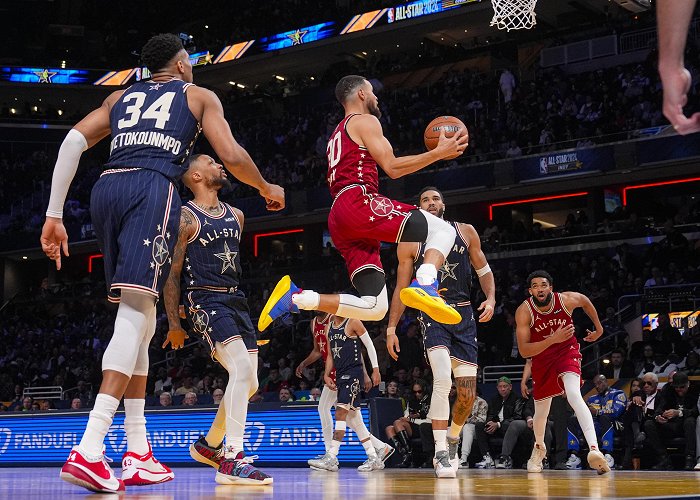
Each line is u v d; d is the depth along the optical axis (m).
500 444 10.45
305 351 17.16
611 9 25.81
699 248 18.16
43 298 26.12
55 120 29.03
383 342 15.93
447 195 21.73
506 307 16.62
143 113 3.64
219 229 4.94
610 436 10.01
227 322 4.81
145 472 4.35
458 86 25.19
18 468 9.48
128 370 3.45
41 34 30.91
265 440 9.39
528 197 22.69
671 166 19.12
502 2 9.23
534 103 22.89
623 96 21.73
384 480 5.11
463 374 5.96
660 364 12.35
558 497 2.96
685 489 3.73
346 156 4.16
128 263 3.41
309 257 25.12
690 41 21.97
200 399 14.59
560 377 7.03
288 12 29.11
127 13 31.91
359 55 28.98
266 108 29.02
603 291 16.28
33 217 27.66
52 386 19.05
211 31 31.67
